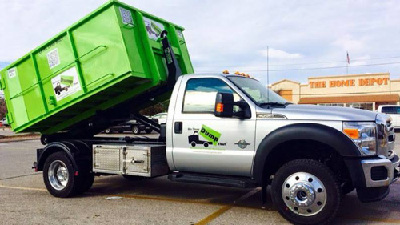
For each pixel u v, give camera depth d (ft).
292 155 18.15
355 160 16.16
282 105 19.38
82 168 22.99
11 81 24.94
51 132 26.48
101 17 21.07
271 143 17.34
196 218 18.37
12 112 25.34
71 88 22.50
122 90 22.74
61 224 17.52
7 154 50.42
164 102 26.30
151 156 20.65
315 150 17.85
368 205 20.59
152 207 20.65
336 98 144.56
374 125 16.87
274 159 18.58
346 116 16.85
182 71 25.16
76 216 18.90
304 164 16.72
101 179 29.63
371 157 16.60
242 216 18.69
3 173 33.65
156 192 24.59
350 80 143.54
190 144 19.71
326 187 16.30
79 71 22.03
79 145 23.45
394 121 83.25
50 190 23.49
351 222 17.51
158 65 22.86
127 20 21.11
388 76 137.90
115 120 25.31
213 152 19.06
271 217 18.49
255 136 18.13
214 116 19.20
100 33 21.17
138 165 21.01
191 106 20.01
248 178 18.85
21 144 69.41
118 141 23.81
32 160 43.21
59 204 21.53
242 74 21.97
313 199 16.48
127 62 20.39
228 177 19.15
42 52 23.38
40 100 23.94
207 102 19.70
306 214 16.70
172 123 20.22
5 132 127.34
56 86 23.13
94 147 22.70
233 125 18.63
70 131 26.43
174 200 22.31
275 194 17.35
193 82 20.35
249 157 18.22
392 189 24.41
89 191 25.13
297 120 17.40
